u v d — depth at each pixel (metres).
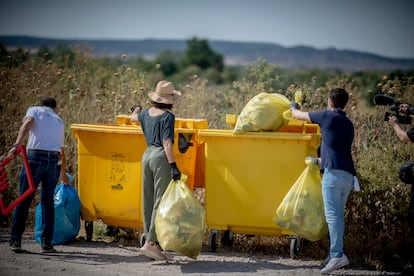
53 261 17.44
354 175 16.55
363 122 21.56
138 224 19.17
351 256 17.94
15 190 22.91
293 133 17.55
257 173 17.88
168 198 16.97
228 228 18.36
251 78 25.47
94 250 18.89
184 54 129.38
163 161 17.33
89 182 19.48
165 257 17.52
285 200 17.06
